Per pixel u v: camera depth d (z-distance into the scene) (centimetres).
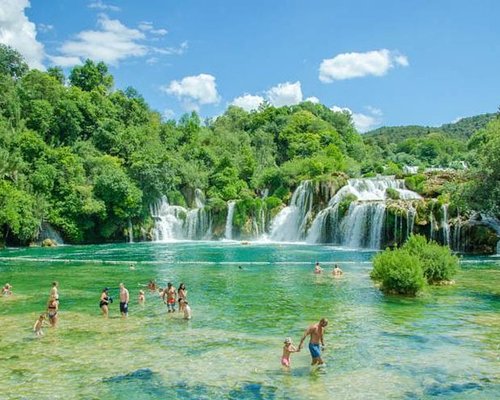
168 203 8900
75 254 5934
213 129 14475
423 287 3084
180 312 2662
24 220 6788
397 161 14462
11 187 6962
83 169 8188
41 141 8006
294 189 8831
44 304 2928
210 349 1956
